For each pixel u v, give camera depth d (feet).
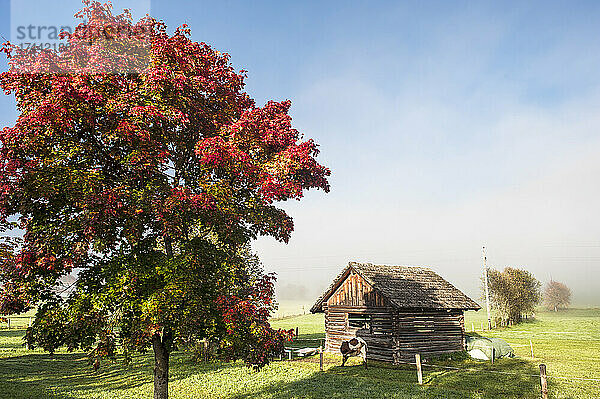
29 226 35.68
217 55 46.14
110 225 34.17
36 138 35.01
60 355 102.78
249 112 40.75
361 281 97.50
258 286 40.91
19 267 32.89
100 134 37.22
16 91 36.24
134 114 34.73
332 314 104.06
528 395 56.13
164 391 39.42
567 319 272.31
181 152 41.96
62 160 36.78
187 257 37.68
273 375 73.67
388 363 87.35
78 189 33.83
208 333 38.09
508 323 209.67
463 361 89.20
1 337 144.77
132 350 34.71
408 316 90.12
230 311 36.32
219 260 41.57
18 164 34.53
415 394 57.21
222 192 37.99
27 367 84.02
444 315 96.02
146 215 35.81
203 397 57.41
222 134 40.68
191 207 34.65
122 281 34.65
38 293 35.81
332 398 55.42
